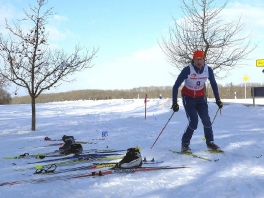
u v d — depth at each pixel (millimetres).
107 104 28000
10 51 11070
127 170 5039
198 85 6461
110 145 7992
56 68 11609
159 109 20344
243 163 5359
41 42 11430
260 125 10680
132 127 12148
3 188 4418
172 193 4020
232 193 3893
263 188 4016
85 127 12758
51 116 19328
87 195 4035
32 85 11828
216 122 12062
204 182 4414
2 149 8016
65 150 6898
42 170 5277
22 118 18359
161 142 8039
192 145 7395
